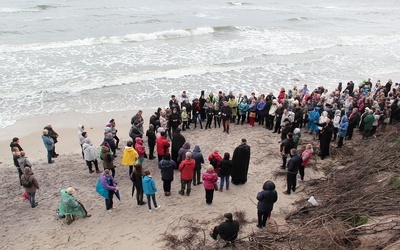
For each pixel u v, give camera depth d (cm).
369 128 1570
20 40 3331
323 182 1225
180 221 1059
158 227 1035
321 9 7494
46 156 1561
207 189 1112
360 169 1200
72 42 3281
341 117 1537
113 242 974
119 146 1630
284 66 2998
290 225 979
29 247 960
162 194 1212
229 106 1684
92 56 2955
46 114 1988
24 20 4225
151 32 3950
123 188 1260
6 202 1177
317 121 1620
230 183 1278
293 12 6456
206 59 3045
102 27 4116
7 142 1684
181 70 2741
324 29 4806
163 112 1650
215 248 912
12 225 1055
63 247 959
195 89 2420
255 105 1797
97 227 1041
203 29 4016
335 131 1568
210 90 2417
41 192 1233
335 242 783
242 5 7350
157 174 1359
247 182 1281
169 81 2533
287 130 1489
